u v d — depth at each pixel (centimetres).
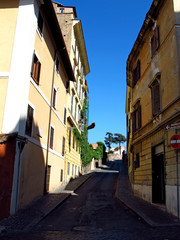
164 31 1182
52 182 1742
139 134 1596
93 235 670
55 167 1830
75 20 2659
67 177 2372
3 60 1145
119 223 841
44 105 1479
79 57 3222
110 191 1947
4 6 1220
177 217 884
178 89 981
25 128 1111
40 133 1368
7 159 977
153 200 1221
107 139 10388
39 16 1359
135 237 636
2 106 1083
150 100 1362
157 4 1233
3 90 1106
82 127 3450
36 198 1325
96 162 5641
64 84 2155
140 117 1591
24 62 1130
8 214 937
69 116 2377
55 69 1773
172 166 982
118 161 7831
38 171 1368
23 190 1108
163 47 1185
